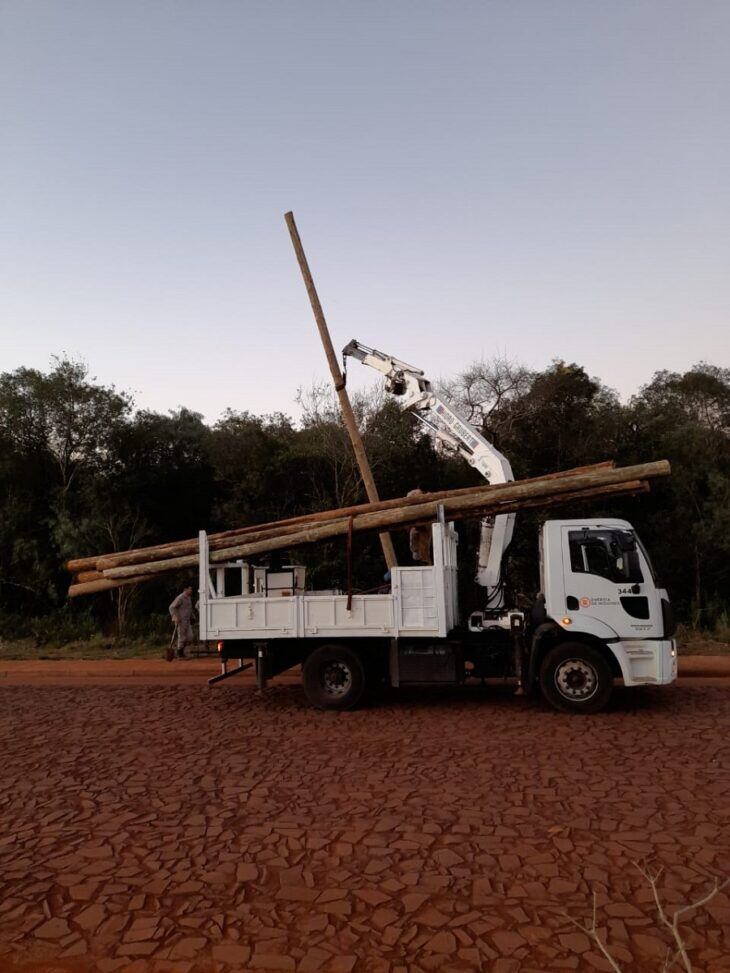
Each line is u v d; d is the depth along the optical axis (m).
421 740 8.49
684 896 4.38
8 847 5.45
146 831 5.71
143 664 15.75
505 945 3.88
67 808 6.32
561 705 9.78
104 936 4.11
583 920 4.13
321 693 10.44
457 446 12.64
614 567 9.81
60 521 22.69
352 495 21.67
